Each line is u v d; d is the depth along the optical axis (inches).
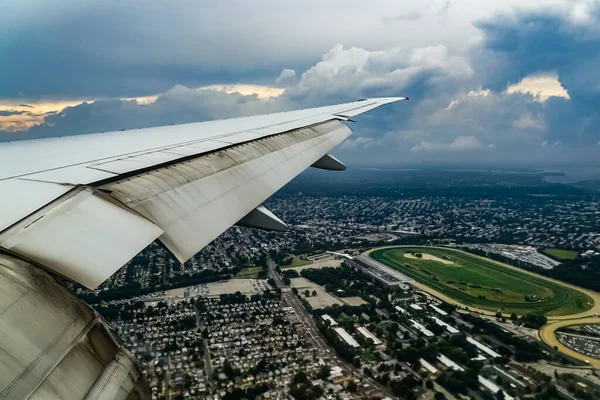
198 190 360.2
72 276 197.5
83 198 271.9
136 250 240.2
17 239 204.2
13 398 130.6
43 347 152.9
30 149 455.2
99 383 161.2
